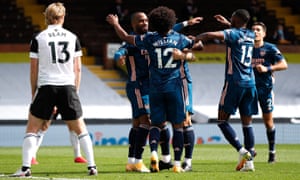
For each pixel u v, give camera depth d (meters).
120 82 69.94
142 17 27.31
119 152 44.06
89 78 69.69
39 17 75.00
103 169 29.23
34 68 23.98
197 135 56.97
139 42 25.86
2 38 71.25
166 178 23.95
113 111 62.56
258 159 36.75
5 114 60.78
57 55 23.86
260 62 33.22
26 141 24.23
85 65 71.81
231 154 40.81
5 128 55.47
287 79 71.44
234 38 27.66
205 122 59.22
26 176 24.23
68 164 32.41
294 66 73.31
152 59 25.91
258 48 33.16
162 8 25.77
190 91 27.31
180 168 26.75
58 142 55.44
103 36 74.56
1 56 70.25
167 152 27.78
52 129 55.25
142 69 27.45
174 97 25.98
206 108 64.12
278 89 70.19
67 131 55.75
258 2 80.50
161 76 25.91
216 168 29.69
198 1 78.56
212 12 77.88
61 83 23.91
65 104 24.11
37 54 24.00
